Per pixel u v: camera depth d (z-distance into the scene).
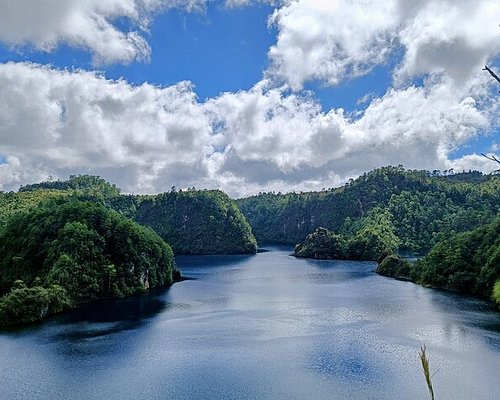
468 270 144.75
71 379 67.62
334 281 173.25
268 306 122.06
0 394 62.44
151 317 110.56
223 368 71.38
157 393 62.12
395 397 59.66
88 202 168.50
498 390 61.47
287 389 62.72
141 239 162.38
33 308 107.62
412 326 95.12
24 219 159.62
